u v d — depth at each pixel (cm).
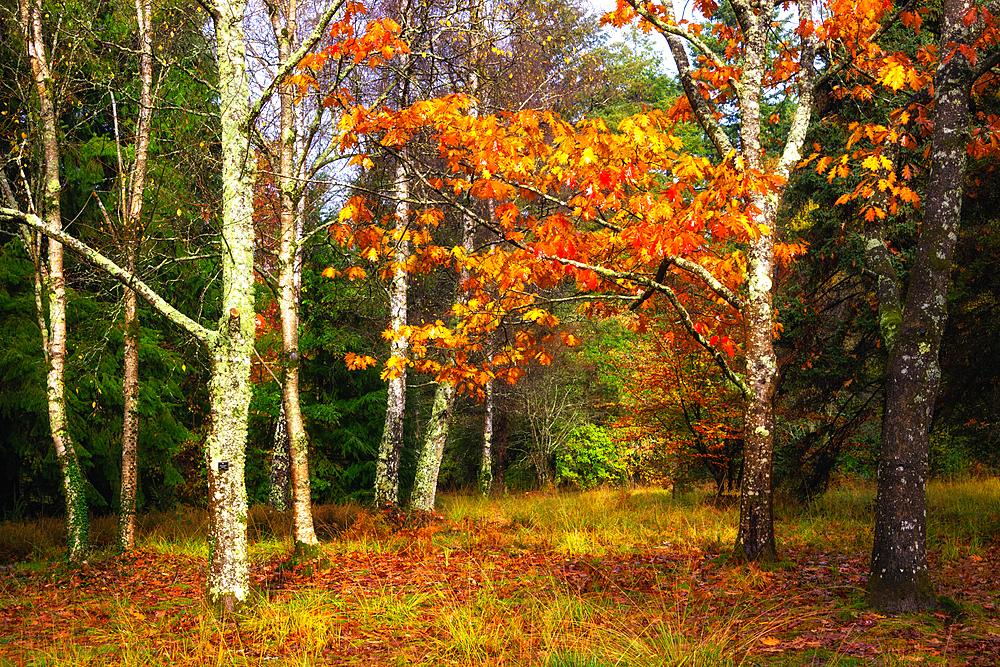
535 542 1037
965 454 1727
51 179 1038
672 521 1166
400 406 1419
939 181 619
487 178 612
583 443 2534
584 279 720
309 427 1786
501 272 706
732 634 536
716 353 774
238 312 681
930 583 598
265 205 1073
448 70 1016
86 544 994
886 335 650
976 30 621
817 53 911
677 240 588
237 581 666
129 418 1080
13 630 643
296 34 1114
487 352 1418
